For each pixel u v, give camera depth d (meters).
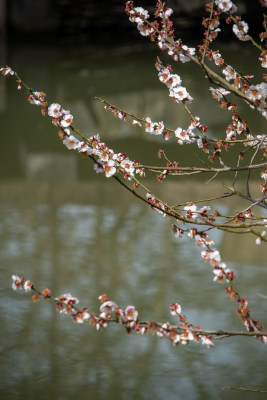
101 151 3.62
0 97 17.98
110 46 29.56
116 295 6.96
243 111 15.32
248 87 3.54
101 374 5.57
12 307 6.77
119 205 9.79
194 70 21.41
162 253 8.07
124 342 6.14
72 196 10.25
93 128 14.57
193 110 15.71
